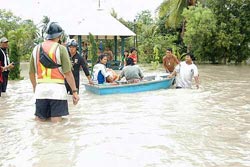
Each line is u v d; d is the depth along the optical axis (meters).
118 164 4.62
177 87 12.95
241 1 31.45
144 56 35.09
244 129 6.46
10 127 6.75
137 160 4.77
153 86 12.21
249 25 31.81
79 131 6.36
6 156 5.02
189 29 31.39
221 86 13.48
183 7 33.72
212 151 5.16
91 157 4.91
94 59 20.34
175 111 8.20
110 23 25.27
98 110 8.45
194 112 8.06
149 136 5.97
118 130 6.41
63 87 7.26
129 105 9.12
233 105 9.02
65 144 5.55
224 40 31.56
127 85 11.49
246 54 32.84
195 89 12.49
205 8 31.80
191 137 5.91
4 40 11.89
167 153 5.07
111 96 10.85
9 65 11.50
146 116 7.65
